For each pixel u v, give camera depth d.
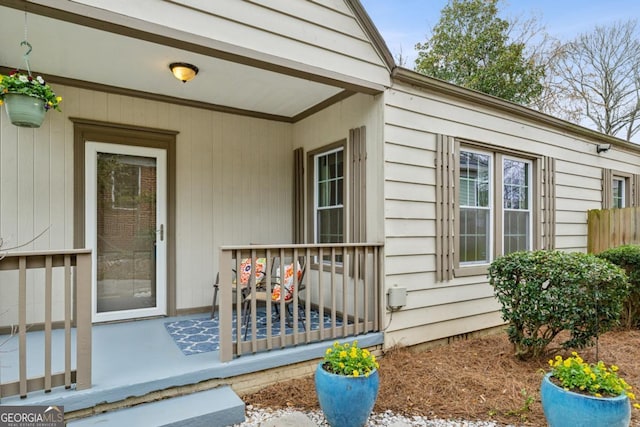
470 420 2.43
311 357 3.04
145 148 4.09
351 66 3.34
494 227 4.62
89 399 2.21
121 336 3.40
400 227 3.66
